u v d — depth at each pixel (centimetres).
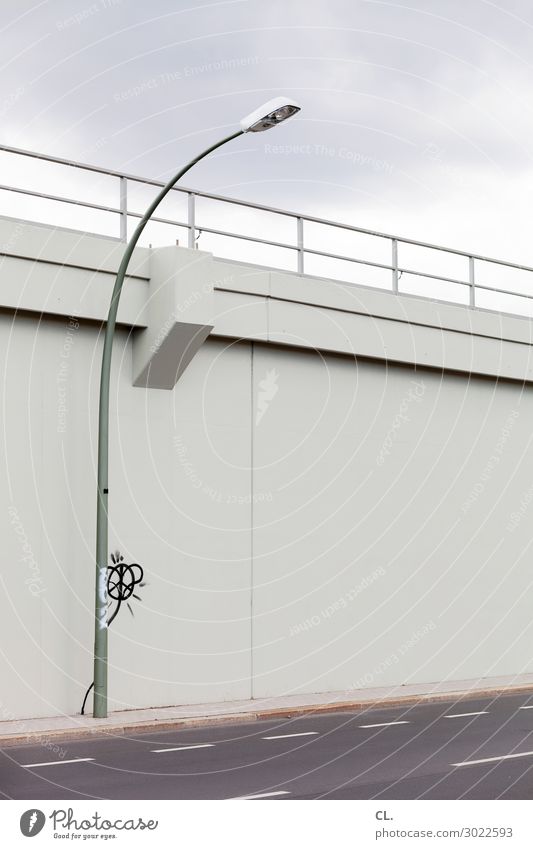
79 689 1599
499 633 2248
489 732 1521
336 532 1955
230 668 1780
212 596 1767
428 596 2109
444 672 2130
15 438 1553
